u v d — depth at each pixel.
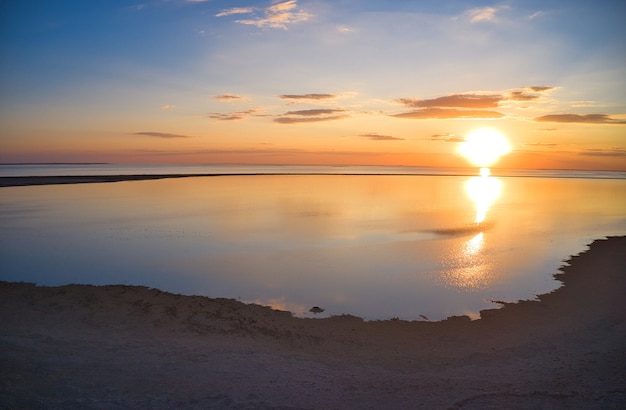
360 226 29.95
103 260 20.34
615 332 12.73
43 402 7.68
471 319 13.91
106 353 10.36
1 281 16.20
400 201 46.31
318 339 12.31
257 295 15.94
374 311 14.58
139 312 13.63
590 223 32.47
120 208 38.44
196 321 13.16
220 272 18.70
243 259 20.89
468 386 9.42
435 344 12.11
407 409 8.27
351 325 13.34
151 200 45.09
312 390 8.96
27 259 20.23
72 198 46.53
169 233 26.94
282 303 15.20
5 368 8.94
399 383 9.55
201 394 8.51
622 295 15.88
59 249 22.38
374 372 10.22
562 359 11.02
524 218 34.66
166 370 9.58
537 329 13.07
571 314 14.20
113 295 15.02
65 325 12.22
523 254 22.17
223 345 11.46
